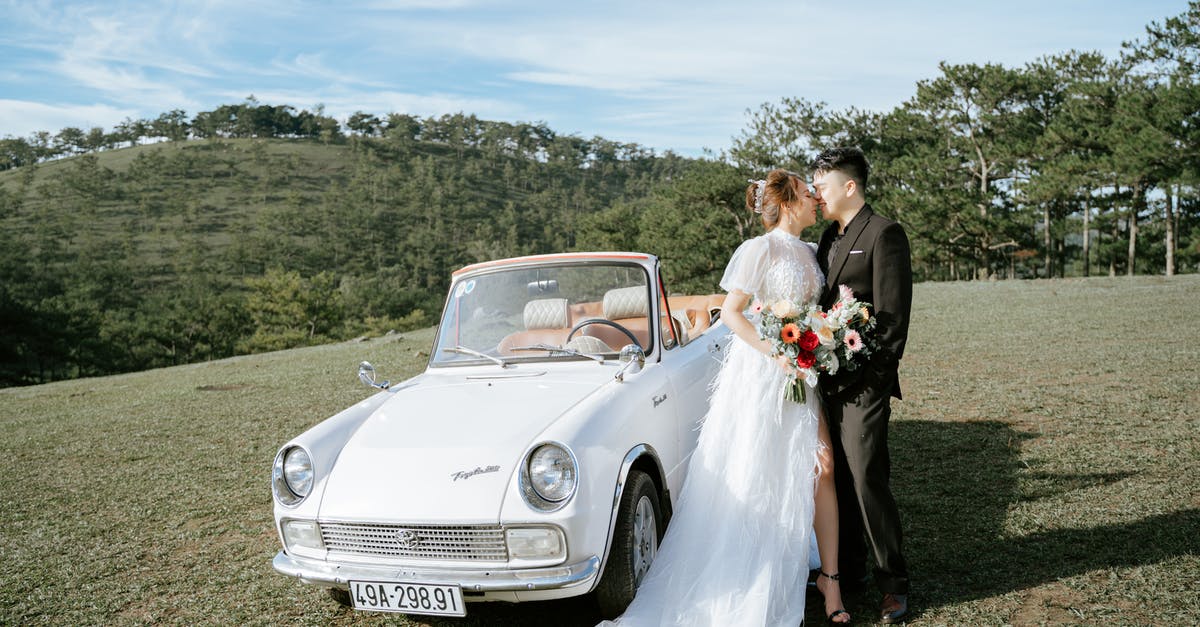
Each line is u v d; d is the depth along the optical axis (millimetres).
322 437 3488
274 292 93438
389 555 3146
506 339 4324
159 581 4344
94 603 4090
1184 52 39688
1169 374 7965
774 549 3271
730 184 49094
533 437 3201
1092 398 7070
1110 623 3053
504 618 3582
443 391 3902
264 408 10328
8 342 82188
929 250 49312
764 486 3330
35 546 5133
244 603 3912
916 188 49312
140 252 185375
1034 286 23812
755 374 3393
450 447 3254
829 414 3426
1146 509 4215
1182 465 4941
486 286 4488
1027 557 3736
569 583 2924
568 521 2938
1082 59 49906
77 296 139500
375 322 109188
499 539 3006
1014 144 50219
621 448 3270
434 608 3020
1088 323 12930
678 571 3318
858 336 3121
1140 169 37719
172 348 105125
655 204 59281
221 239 197875
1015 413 6699
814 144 53656
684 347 4496
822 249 3635
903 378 8812
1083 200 51500
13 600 4203
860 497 3270
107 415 11102
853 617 3348
